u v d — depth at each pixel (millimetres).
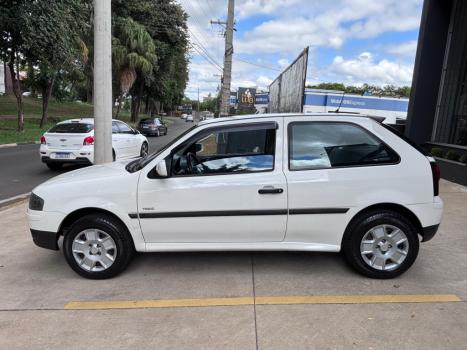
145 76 36562
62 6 19031
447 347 3041
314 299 3781
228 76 17438
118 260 4227
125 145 12570
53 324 3402
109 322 3432
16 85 22094
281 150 4141
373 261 4168
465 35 11086
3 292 3996
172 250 4211
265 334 3225
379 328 3291
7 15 17344
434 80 12008
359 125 4203
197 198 4090
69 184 4258
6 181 10102
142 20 37781
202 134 4223
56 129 11312
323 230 4137
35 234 4305
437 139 12109
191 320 3447
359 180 4074
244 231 4141
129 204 4133
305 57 14453
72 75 26797
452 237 5449
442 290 3951
